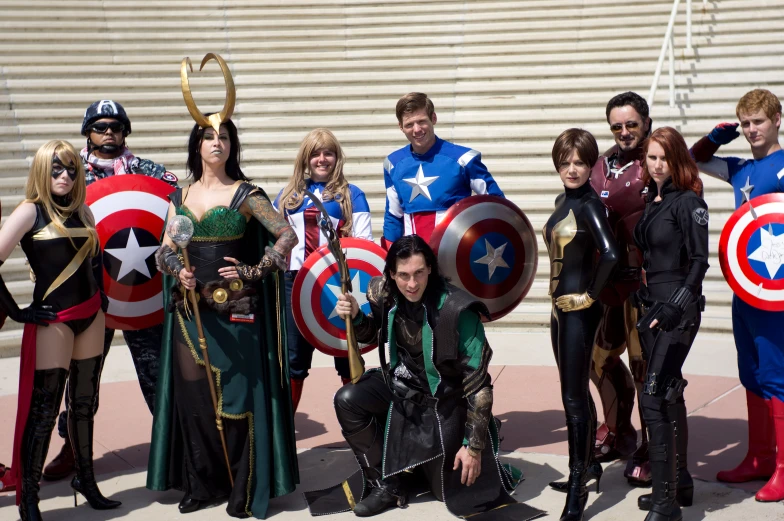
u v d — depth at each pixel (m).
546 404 5.32
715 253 7.66
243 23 11.08
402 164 4.57
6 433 4.98
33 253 3.66
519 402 5.37
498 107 9.76
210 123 3.82
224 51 10.83
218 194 3.84
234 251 3.84
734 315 4.13
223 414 3.80
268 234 3.98
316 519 3.77
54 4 10.78
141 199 4.30
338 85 10.34
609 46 10.37
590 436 3.68
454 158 4.48
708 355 6.25
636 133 3.99
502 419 5.05
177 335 3.87
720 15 10.45
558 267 3.77
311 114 9.96
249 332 3.85
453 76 10.27
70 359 3.77
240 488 3.81
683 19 10.48
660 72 9.05
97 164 4.48
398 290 3.75
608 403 4.41
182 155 9.27
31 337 3.67
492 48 10.59
